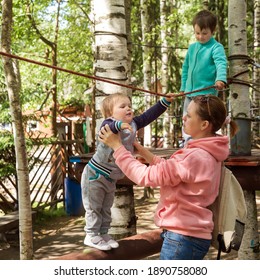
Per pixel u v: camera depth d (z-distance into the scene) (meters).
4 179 8.76
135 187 12.72
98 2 4.12
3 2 4.57
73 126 13.76
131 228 4.20
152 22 14.34
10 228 7.07
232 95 4.69
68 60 14.34
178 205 2.18
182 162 2.12
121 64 4.11
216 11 13.52
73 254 2.70
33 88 11.34
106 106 2.63
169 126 12.79
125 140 2.56
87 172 2.64
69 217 9.38
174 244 2.18
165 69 12.87
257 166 3.79
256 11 12.37
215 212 2.28
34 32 10.55
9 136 8.20
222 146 2.19
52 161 9.90
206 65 4.31
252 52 13.12
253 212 5.14
